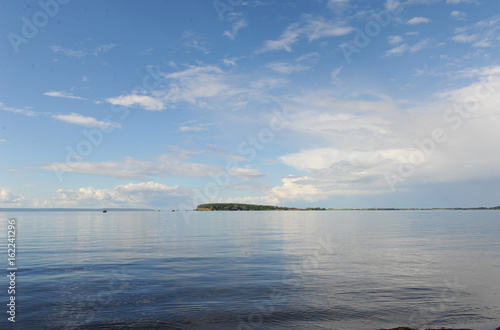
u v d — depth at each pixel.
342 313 11.20
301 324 10.30
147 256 22.70
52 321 10.41
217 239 35.62
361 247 27.69
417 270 17.70
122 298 12.66
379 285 14.59
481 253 23.88
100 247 27.95
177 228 56.94
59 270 17.70
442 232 44.62
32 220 89.50
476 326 10.24
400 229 51.19
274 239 35.44
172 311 11.32
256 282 15.10
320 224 68.81
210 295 13.06
